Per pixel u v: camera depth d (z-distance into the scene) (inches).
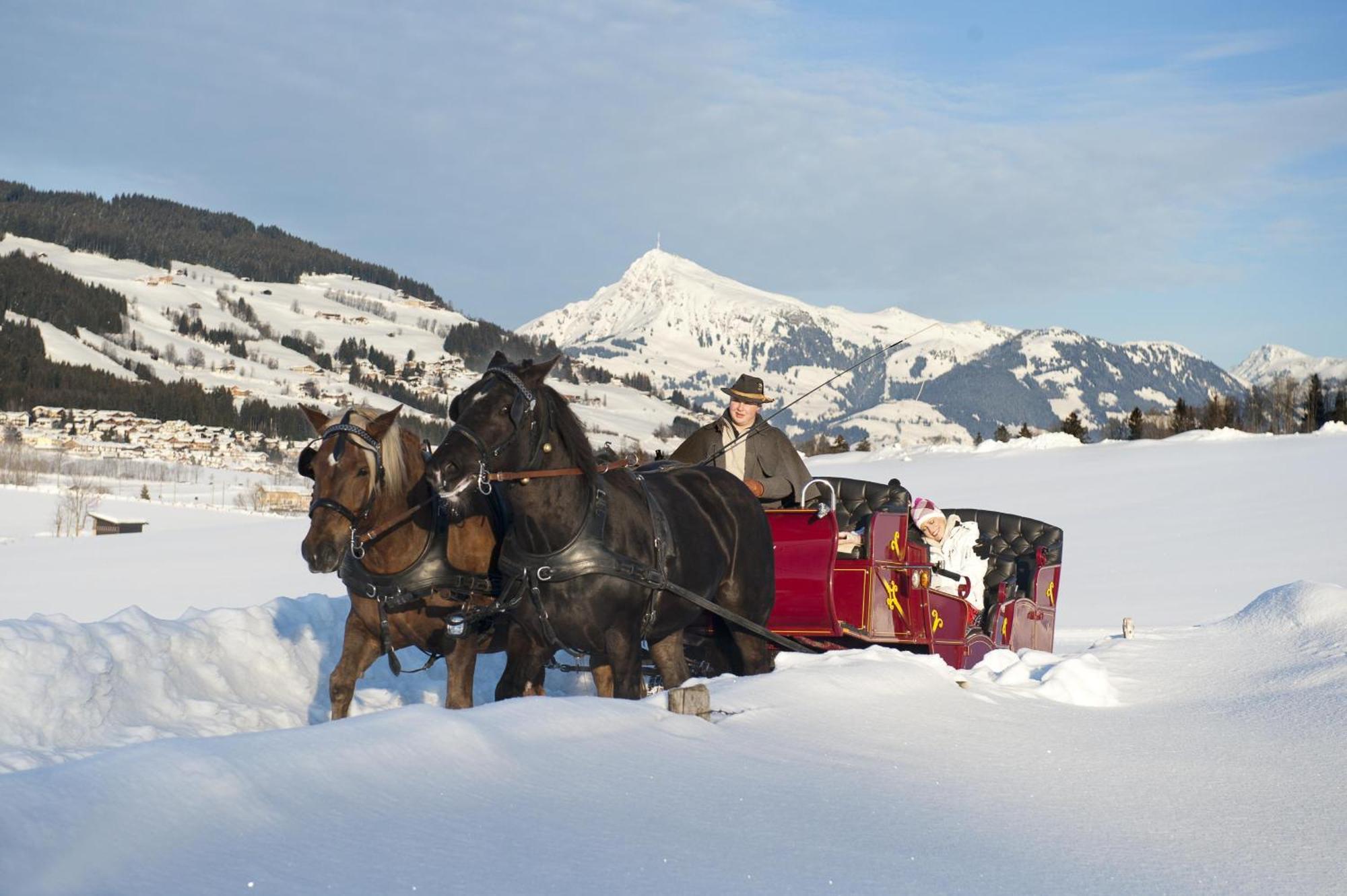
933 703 308.2
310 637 441.7
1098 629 666.2
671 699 257.3
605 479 309.4
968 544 440.1
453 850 154.6
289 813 158.6
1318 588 509.0
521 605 299.3
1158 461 2370.8
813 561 382.6
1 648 334.3
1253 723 326.0
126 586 1857.8
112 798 147.3
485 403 278.2
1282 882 181.2
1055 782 240.5
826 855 172.9
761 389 416.5
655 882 151.7
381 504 307.7
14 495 5044.3
